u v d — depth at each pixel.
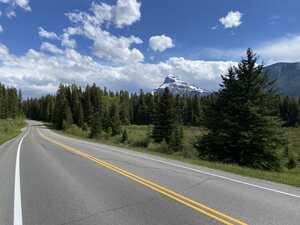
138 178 9.44
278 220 5.55
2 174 10.14
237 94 20.75
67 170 11.01
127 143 36.31
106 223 5.22
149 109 118.88
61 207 6.17
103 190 7.74
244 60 21.38
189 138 38.25
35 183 8.62
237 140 20.03
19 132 57.50
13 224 5.15
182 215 5.70
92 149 20.55
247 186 8.70
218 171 11.83
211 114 22.12
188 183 8.84
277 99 20.52
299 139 49.44
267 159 19.61
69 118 93.94
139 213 5.79
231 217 5.65
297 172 21.09
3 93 124.31
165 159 15.61
